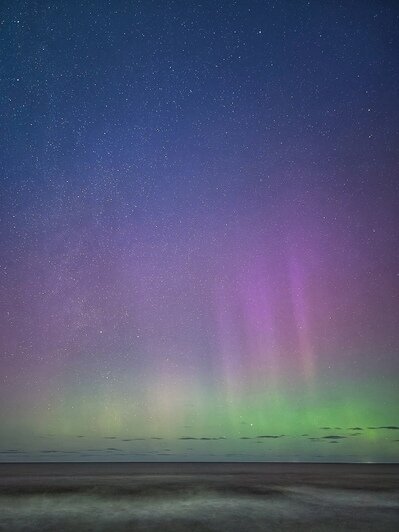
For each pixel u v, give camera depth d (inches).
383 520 600.4
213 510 674.8
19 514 641.0
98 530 533.3
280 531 533.6
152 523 574.9
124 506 713.6
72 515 632.4
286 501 771.4
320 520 598.5
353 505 727.7
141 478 1421.0
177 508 693.3
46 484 1098.1
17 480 1301.7
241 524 570.6
